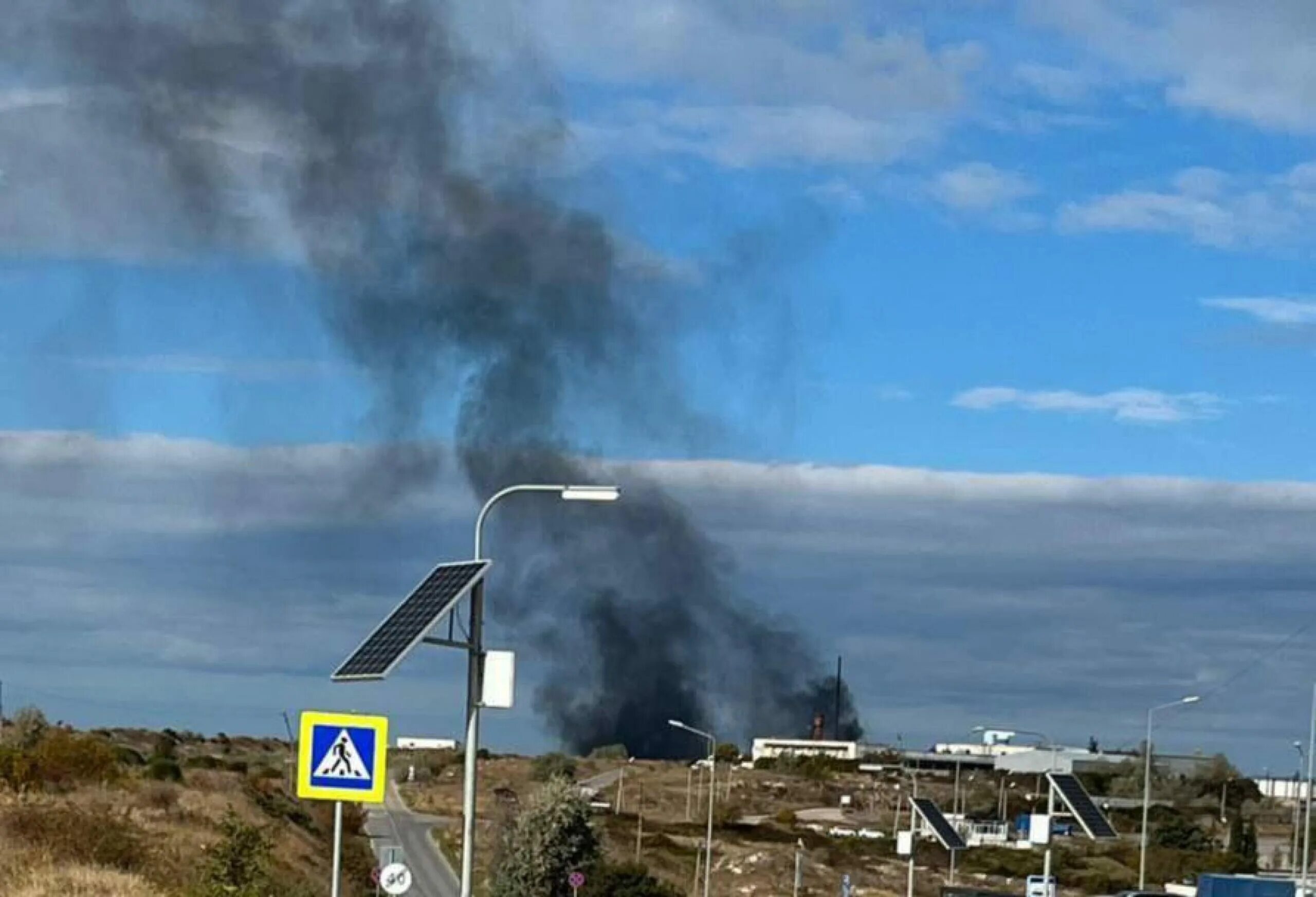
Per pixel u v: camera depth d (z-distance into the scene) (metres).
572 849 84.25
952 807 155.25
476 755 28.52
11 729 104.75
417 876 89.81
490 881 86.56
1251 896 72.12
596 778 170.00
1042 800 152.12
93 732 145.12
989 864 117.75
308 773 28.09
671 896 85.38
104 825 57.75
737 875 102.94
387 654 27.14
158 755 117.69
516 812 94.00
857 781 176.38
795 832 129.62
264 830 78.25
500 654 28.34
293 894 56.94
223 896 50.06
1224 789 160.25
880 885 102.81
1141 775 170.75
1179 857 121.62
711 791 93.00
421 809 131.00
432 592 28.78
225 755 170.38
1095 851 126.88
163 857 58.41
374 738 27.95
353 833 109.06
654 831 122.06
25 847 52.28
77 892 45.06
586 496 29.84
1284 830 151.12
